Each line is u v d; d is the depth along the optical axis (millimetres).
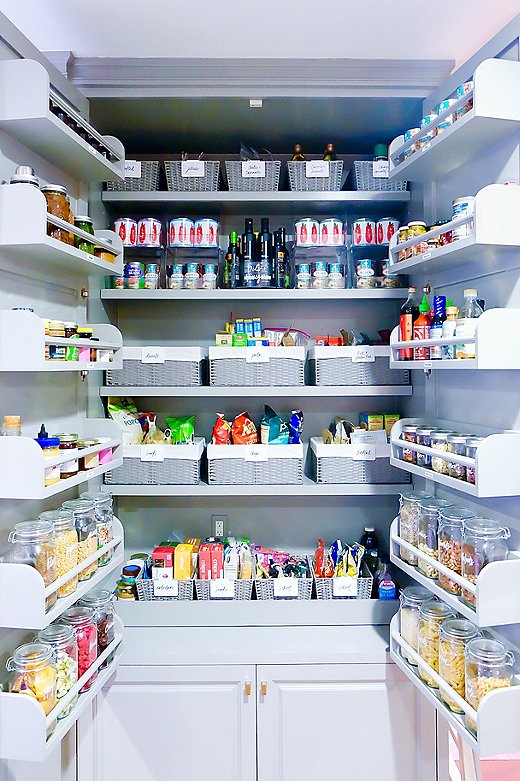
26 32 1651
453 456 1293
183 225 1930
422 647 1491
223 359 1931
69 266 1536
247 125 1969
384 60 1713
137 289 1922
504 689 1172
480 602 1171
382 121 1944
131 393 1909
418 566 1541
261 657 1689
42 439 1227
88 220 1500
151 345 2180
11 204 1202
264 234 1991
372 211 2102
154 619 1875
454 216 1337
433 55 1766
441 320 1440
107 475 1913
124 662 1679
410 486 1919
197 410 2188
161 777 1686
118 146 1701
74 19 1595
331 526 2184
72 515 1369
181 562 1909
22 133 1312
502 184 1289
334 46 1727
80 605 1562
